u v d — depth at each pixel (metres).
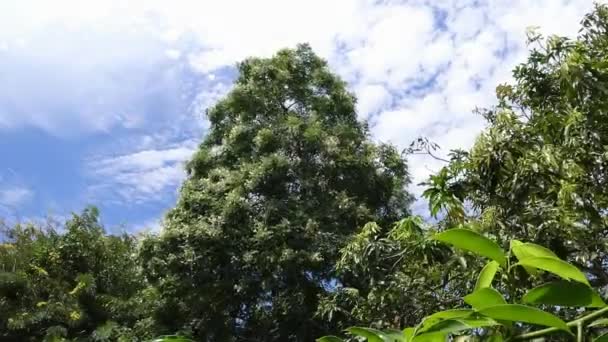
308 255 10.20
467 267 4.27
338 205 11.17
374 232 5.68
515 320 0.91
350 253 5.63
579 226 3.61
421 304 5.06
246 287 10.63
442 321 0.97
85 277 13.00
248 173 11.80
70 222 14.05
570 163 3.64
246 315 11.35
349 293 6.48
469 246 1.06
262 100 13.02
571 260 3.67
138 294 13.05
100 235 14.26
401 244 5.04
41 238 13.74
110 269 14.05
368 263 5.30
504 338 0.97
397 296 5.15
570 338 0.91
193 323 11.22
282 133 12.20
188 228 11.05
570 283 0.94
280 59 13.46
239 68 13.77
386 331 1.10
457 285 4.96
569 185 3.62
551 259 0.98
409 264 5.25
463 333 1.07
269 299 10.93
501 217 3.88
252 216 11.39
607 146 3.68
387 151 12.75
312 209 11.28
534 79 4.77
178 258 10.91
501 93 5.32
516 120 4.20
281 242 10.68
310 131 11.89
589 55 4.49
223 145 13.05
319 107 13.14
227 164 12.95
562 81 3.81
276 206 11.09
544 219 3.76
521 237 3.76
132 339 11.27
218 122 13.70
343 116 13.22
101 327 12.07
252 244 10.98
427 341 0.98
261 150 12.11
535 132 4.12
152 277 11.59
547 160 3.66
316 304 10.27
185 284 10.87
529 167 3.77
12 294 12.63
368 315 5.28
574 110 3.79
